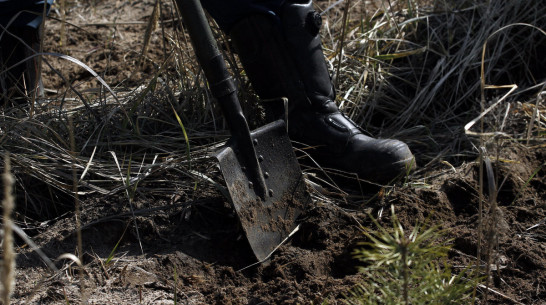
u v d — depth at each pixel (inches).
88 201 73.0
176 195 74.5
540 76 105.3
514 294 60.9
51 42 123.2
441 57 106.0
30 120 79.8
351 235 69.9
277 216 71.0
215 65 69.2
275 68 79.2
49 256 66.3
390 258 45.1
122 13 135.0
